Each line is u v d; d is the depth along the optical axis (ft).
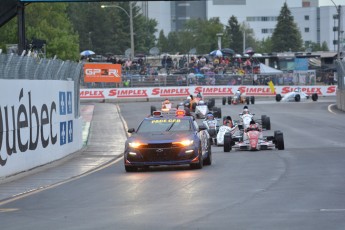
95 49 566.36
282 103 274.16
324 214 49.93
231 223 47.52
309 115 212.84
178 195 63.46
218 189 66.74
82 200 63.31
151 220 49.90
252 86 326.03
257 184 69.67
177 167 94.99
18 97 91.86
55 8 328.90
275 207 54.03
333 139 138.72
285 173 79.46
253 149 115.03
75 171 96.32
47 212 56.44
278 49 629.92
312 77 339.16
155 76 320.29
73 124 125.59
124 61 364.38
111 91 309.42
